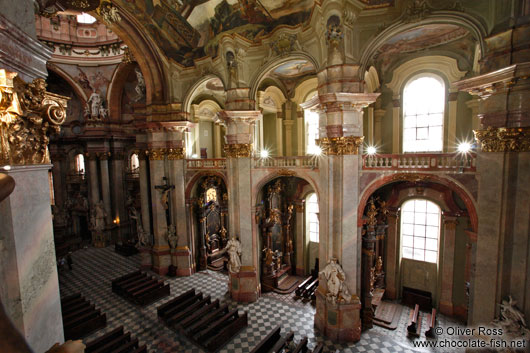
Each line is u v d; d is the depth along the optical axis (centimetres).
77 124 2961
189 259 2166
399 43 1581
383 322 1564
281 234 2152
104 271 2284
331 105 1356
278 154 2172
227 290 1938
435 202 1641
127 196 3014
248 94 1720
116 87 2777
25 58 454
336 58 1334
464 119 1570
